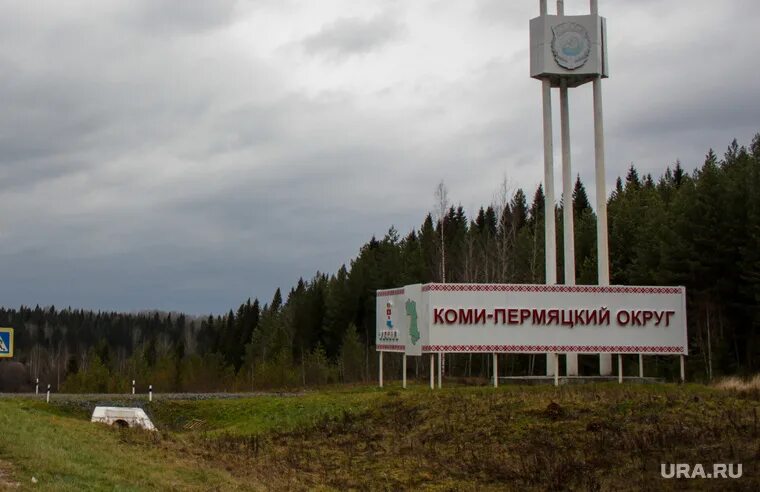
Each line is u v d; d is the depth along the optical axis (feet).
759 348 171.94
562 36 136.87
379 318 139.85
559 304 126.11
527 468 82.38
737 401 101.76
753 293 167.53
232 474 75.92
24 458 59.52
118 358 495.00
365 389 133.90
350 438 101.24
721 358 175.22
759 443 82.02
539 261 247.50
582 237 259.39
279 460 90.33
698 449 82.07
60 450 65.77
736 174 199.31
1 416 81.25
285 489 72.33
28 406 119.03
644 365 198.39
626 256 238.48
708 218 180.14
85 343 559.38
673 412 96.32
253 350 339.36
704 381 134.72
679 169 381.81
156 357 413.59
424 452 92.02
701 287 179.83
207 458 83.71
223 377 292.40
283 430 107.96
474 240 277.23
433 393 115.85
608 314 127.24
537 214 322.34
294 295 393.09
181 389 264.72
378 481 81.61
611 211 283.59
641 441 85.46
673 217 204.95
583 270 231.09
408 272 282.56
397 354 262.47
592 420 96.07
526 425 96.78
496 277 240.12
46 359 494.18
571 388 115.44
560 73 136.67
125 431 95.66
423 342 123.95
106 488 55.16
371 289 301.84
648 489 71.36
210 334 524.93
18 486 50.75
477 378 163.02
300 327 329.11
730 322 177.27
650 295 128.77
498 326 124.06
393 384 150.00
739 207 178.29
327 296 329.93
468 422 100.37
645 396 104.63
